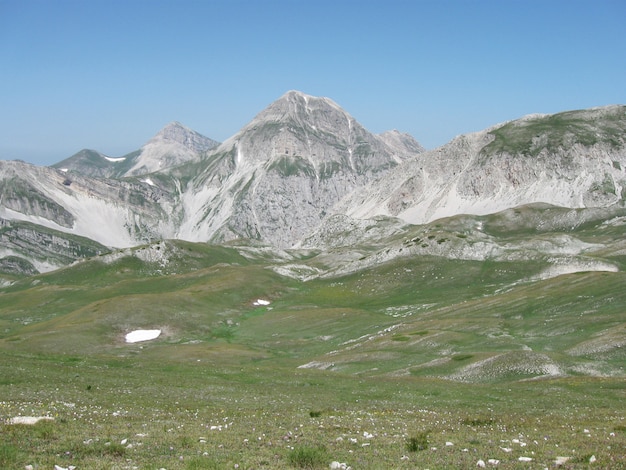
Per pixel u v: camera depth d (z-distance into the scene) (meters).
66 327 134.50
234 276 196.50
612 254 193.00
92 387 51.56
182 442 25.78
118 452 23.34
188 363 82.69
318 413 38.78
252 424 33.06
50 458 21.70
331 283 196.62
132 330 138.50
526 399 52.56
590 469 22.06
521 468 22.38
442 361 78.69
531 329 97.06
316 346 118.81
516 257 191.12
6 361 64.62
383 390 58.66
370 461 23.31
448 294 166.38
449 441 27.95
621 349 73.56
